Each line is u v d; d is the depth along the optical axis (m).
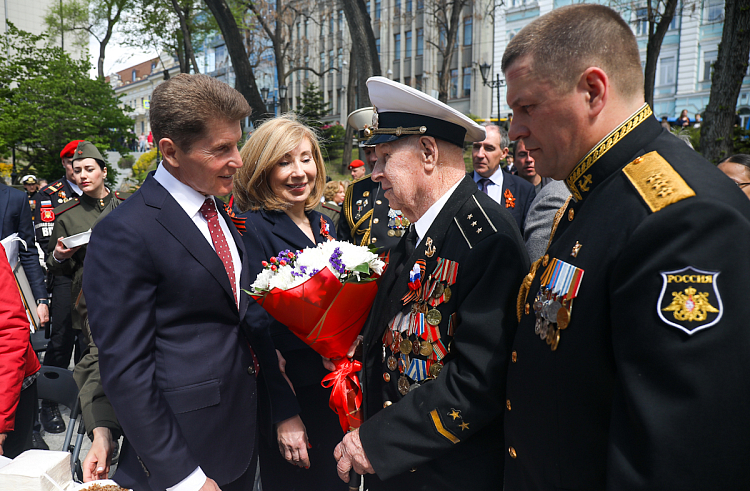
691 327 0.77
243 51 12.12
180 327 1.52
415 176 1.53
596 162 1.04
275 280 1.60
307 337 1.70
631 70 1.02
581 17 1.00
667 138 1.01
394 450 1.39
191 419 1.50
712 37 23.66
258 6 21.33
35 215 5.27
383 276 1.68
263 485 2.16
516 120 1.12
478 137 1.64
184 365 1.50
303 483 2.13
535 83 1.04
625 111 1.03
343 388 1.68
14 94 21.72
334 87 35.19
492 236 1.37
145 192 1.53
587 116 1.02
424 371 1.46
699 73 24.23
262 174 2.19
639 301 0.84
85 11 26.62
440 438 1.35
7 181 22.61
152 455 1.38
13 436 2.07
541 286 1.10
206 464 1.52
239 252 1.77
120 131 23.80
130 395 1.37
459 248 1.43
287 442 1.82
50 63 22.36
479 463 1.45
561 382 1.01
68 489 1.55
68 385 2.37
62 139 21.36
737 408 0.75
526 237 2.47
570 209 1.14
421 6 30.30
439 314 1.43
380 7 32.22
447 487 1.45
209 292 1.53
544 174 1.16
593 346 0.96
